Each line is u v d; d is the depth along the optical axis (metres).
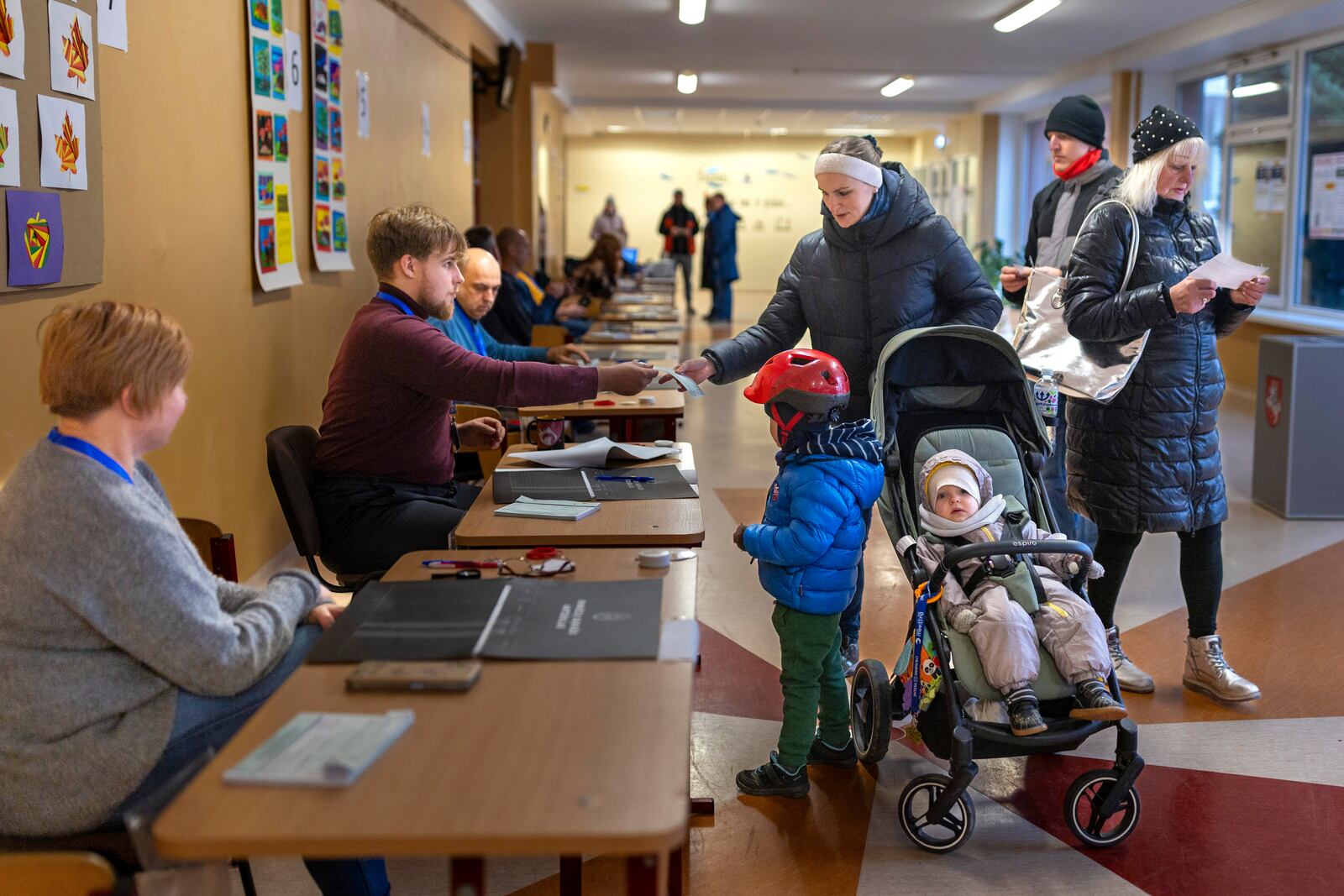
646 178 25.45
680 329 6.90
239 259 4.09
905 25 11.06
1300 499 5.48
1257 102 10.38
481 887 1.30
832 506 2.49
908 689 2.55
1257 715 3.30
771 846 2.61
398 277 3.11
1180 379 3.21
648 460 3.19
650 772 1.31
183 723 1.75
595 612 1.82
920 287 3.04
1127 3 9.46
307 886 2.43
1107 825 2.69
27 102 2.50
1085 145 3.93
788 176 25.41
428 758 1.35
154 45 3.31
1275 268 9.90
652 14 10.69
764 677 3.59
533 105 12.88
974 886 2.44
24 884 1.39
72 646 1.69
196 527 2.42
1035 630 2.54
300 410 4.88
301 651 1.98
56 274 2.65
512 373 2.93
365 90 6.00
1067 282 3.28
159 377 1.70
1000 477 2.89
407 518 3.01
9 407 2.48
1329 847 2.59
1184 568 3.43
